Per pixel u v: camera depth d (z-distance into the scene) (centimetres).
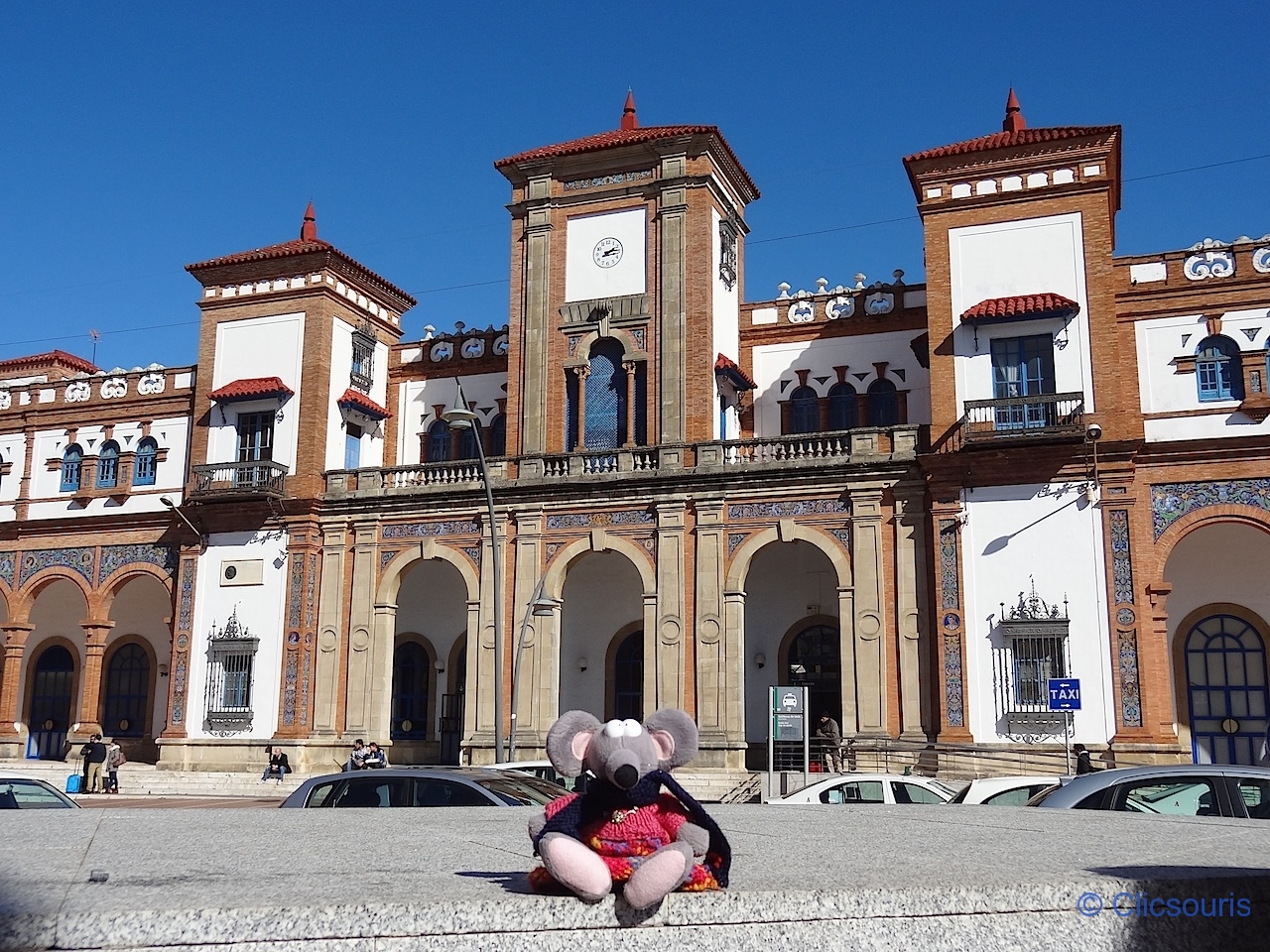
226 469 4022
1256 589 3388
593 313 3881
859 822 1209
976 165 3438
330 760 3762
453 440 4303
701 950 597
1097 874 686
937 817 1285
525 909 589
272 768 3669
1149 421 3294
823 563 3803
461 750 3609
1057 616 3117
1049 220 3350
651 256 3869
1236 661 3388
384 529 3888
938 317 3394
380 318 4419
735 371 3816
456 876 714
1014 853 851
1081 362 3238
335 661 3834
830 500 3419
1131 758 2973
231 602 3984
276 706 3850
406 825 1137
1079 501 3159
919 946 620
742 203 4225
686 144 3866
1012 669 3131
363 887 656
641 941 594
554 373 3900
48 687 4688
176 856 827
